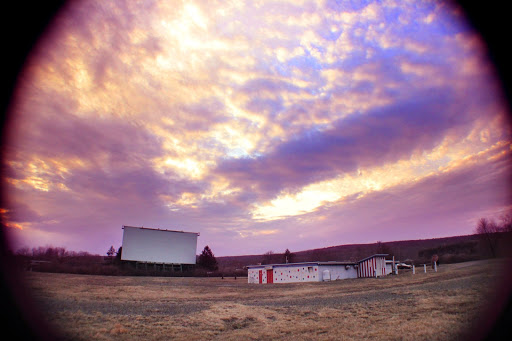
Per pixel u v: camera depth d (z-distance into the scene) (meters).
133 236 60.59
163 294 25.75
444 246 59.34
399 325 11.31
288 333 11.53
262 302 20.19
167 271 59.75
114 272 50.75
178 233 65.12
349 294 21.88
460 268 31.91
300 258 91.06
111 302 19.66
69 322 12.89
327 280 37.62
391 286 24.41
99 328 12.12
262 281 41.47
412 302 15.82
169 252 62.97
